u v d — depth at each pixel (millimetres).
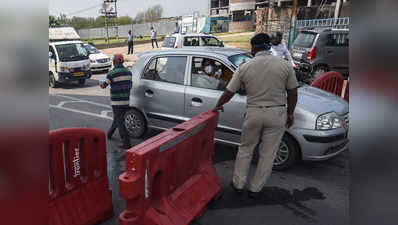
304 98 4109
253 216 3137
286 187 3715
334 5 25531
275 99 3100
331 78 5992
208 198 3137
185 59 4664
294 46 11172
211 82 4383
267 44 3152
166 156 2588
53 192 2484
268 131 3197
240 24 42469
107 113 7219
